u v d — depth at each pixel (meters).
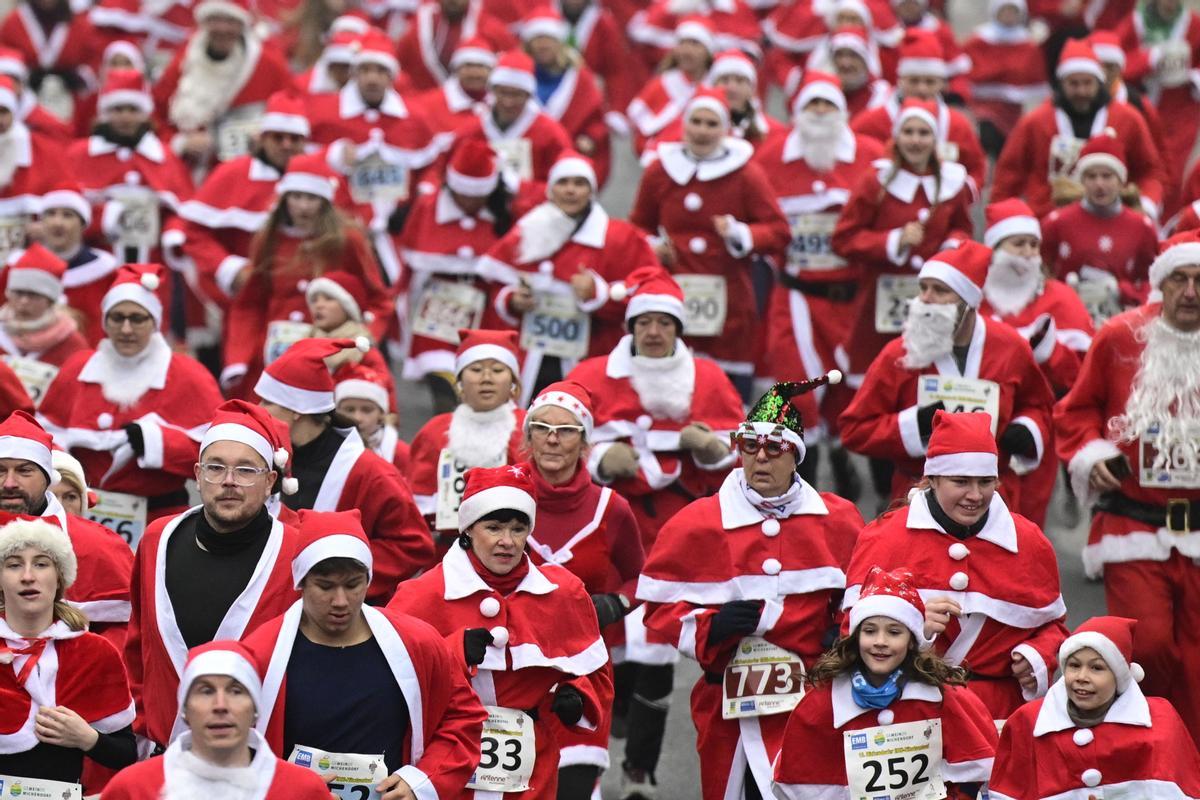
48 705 26.50
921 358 37.06
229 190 51.47
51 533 26.80
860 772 27.62
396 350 59.59
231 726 23.34
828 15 78.19
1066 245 48.06
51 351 43.12
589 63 75.25
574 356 45.66
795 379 49.97
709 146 48.47
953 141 55.84
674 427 37.75
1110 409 35.47
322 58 63.50
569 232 45.62
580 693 29.11
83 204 49.19
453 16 72.38
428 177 57.31
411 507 32.78
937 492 30.62
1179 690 35.16
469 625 28.73
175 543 28.20
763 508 30.78
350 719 25.38
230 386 46.94
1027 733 28.19
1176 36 68.75
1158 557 34.62
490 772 28.42
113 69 62.03
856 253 47.88
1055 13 75.31
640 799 35.00
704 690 30.95
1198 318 34.84
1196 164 54.50
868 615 27.55
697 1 81.25
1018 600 30.28
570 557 32.72
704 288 47.81
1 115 53.66
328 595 25.34
